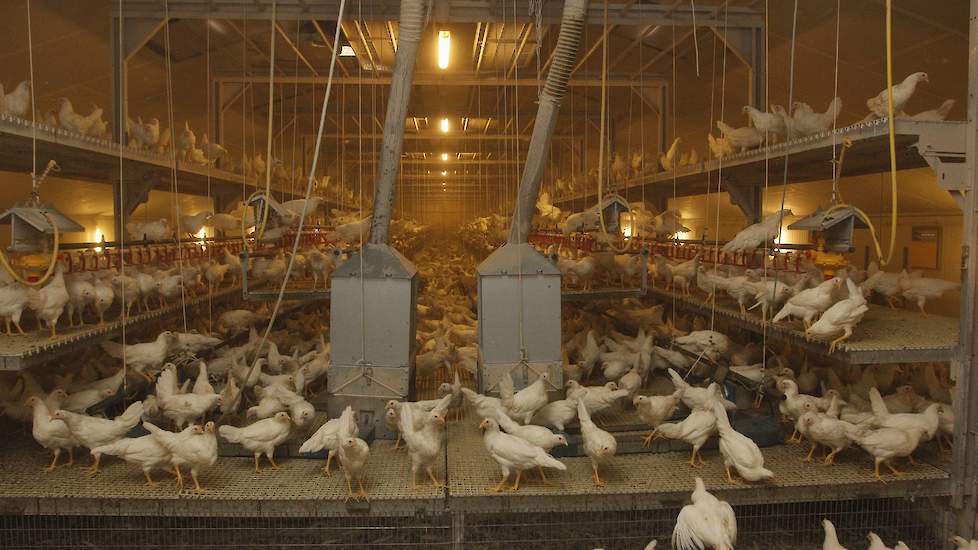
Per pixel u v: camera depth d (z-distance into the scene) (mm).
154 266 7395
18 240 4777
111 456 5348
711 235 16000
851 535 5246
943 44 6941
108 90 9977
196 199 14977
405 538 5141
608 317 9758
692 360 7328
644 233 9789
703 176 9094
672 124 13133
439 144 20906
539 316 6152
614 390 5695
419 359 7254
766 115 6840
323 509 4582
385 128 5996
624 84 12398
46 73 8836
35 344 4934
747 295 6484
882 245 11312
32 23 7664
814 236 7215
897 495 4875
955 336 5320
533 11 7391
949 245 10016
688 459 5336
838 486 4809
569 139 19266
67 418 4871
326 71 12430
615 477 4941
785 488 4773
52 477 4895
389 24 8875
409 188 31500
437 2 8164
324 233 10844
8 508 4555
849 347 4902
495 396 6094
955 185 4773
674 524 5250
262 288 8117
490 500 4637
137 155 6816
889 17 4121
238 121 15109
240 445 5383
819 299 5305
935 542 5105
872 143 5246
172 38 9836
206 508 4566
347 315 5945
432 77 11719
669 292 8680
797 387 5812
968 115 4766
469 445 5711
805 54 8297
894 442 4770
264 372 7363
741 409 6453
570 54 5891
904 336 5332
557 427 5508
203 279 8562
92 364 6602
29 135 4996
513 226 6273
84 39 8367
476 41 9773
